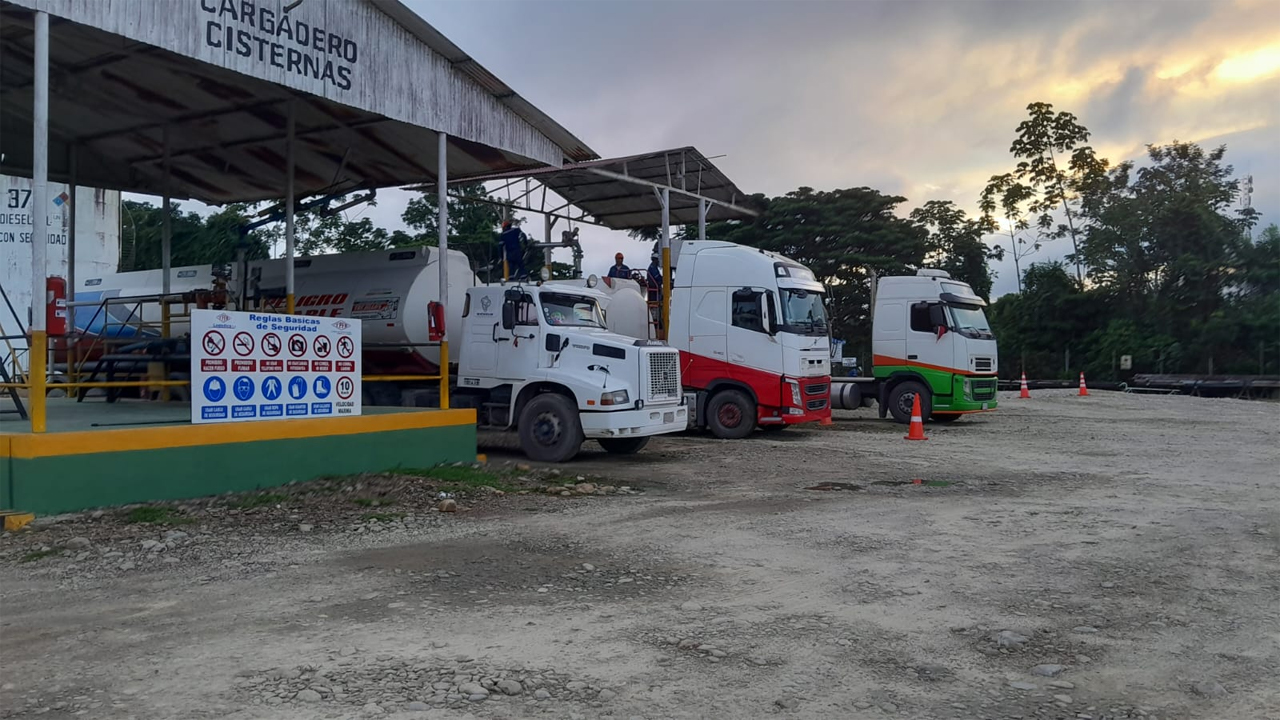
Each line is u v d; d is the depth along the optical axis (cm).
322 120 1380
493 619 585
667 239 2047
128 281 1925
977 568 733
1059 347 4625
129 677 476
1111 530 888
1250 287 4153
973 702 461
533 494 1081
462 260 1675
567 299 1516
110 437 870
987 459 1498
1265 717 451
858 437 1864
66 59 1174
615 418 1407
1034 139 4906
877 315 2206
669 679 485
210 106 1350
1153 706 461
